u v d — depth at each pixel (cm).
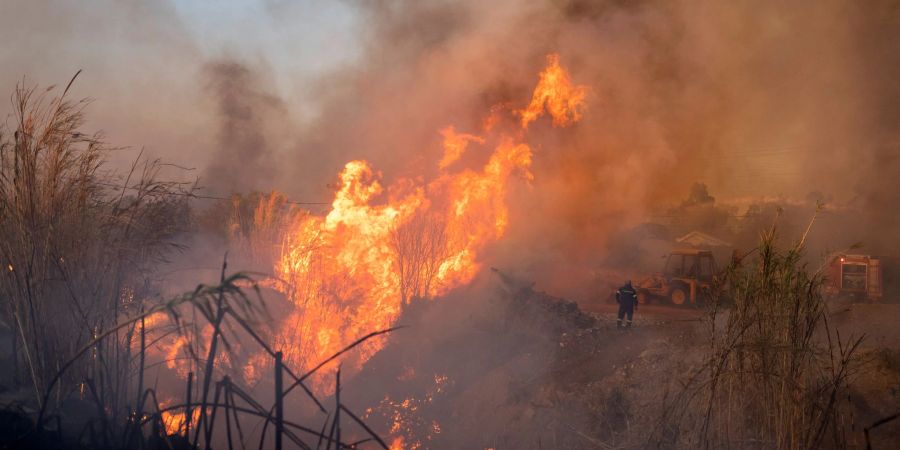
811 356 721
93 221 646
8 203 605
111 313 643
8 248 595
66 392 593
